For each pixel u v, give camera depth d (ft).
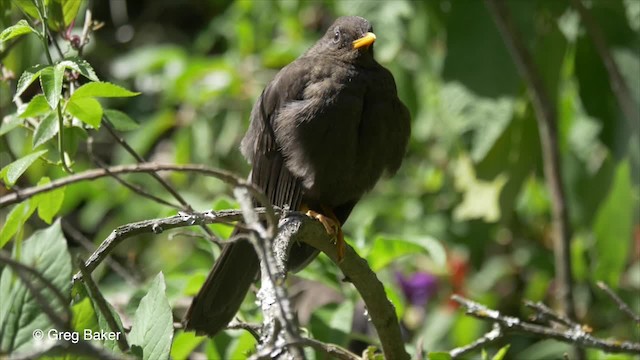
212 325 28.22
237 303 28.45
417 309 42.09
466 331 40.75
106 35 54.39
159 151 52.19
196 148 46.34
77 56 25.32
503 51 36.24
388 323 26.50
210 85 45.85
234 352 28.84
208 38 51.93
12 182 23.84
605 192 41.96
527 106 39.14
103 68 51.31
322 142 30.73
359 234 34.12
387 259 30.99
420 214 44.32
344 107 31.01
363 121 31.50
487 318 28.22
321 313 30.53
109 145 48.85
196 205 38.09
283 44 46.68
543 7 38.14
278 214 25.96
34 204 24.16
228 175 18.94
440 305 43.14
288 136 30.86
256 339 26.48
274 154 31.53
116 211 52.11
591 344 28.17
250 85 46.44
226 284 28.48
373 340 30.45
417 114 42.93
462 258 43.21
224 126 46.60
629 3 37.76
